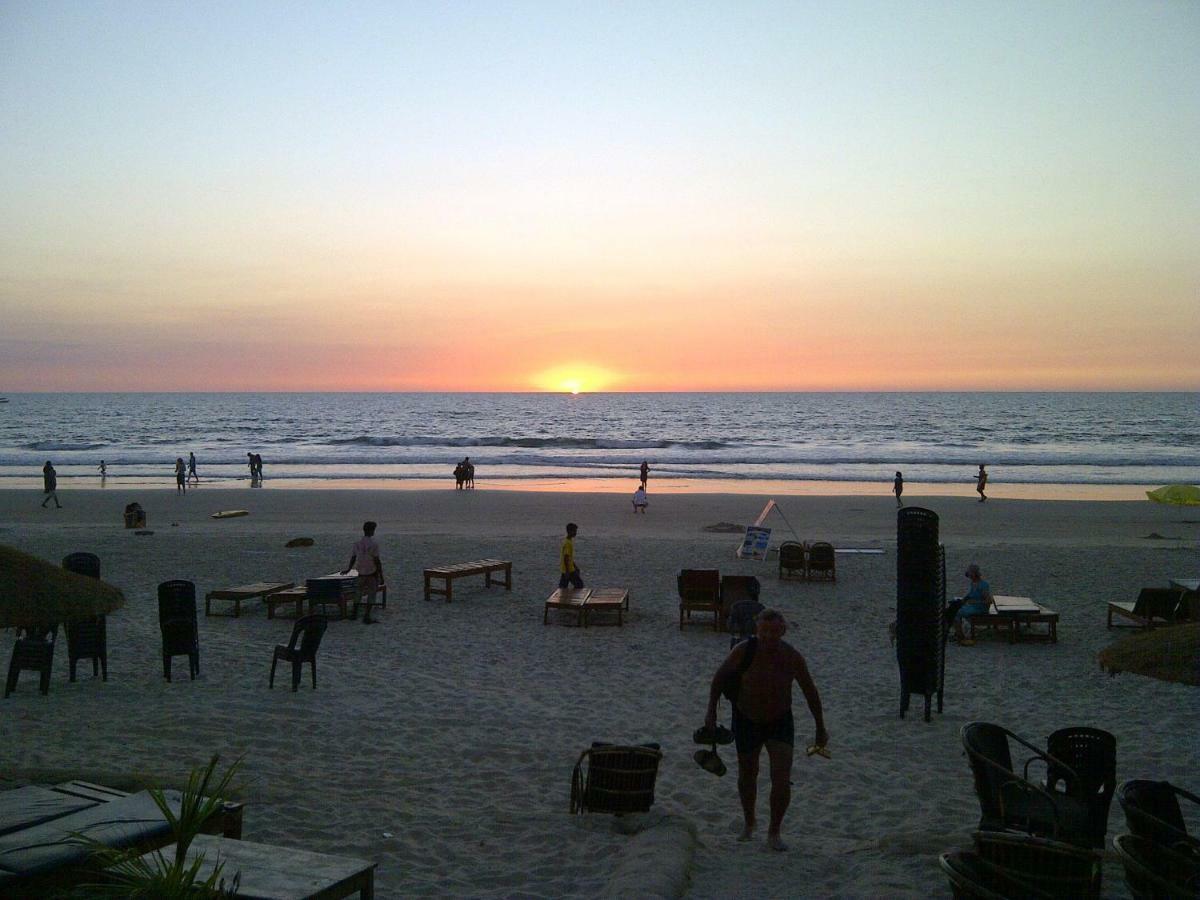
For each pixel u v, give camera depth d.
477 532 27.41
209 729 9.20
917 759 8.78
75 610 3.89
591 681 11.77
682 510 33.31
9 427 103.06
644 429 105.19
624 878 5.14
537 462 57.19
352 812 6.90
